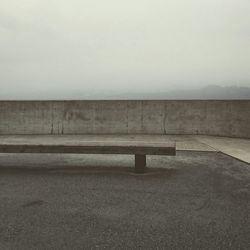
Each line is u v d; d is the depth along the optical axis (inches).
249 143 247.3
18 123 310.0
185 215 95.9
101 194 116.8
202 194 116.6
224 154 199.2
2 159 185.3
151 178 140.6
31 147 146.2
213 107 292.5
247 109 276.2
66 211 99.3
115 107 306.3
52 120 309.1
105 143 149.9
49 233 83.4
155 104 302.8
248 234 82.7
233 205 104.6
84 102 307.0
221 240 79.3
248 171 153.4
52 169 158.7
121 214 96.9
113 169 158.6
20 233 83.3
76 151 144.5
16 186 127.3
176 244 77.1
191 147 226.2
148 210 100.3
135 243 77.7
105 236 81.7
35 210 100.1
